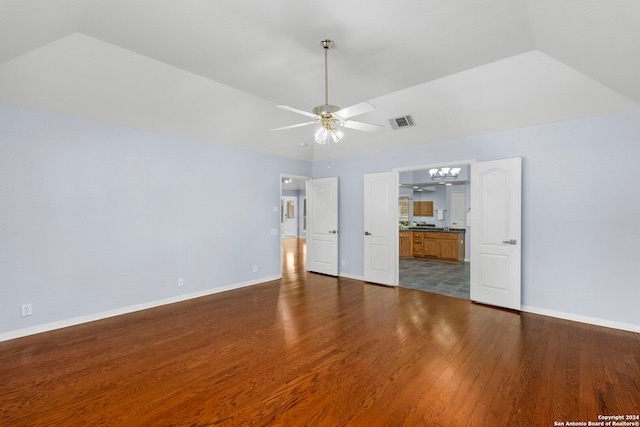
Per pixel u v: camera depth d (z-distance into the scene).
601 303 3.26
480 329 3.18
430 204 9.80
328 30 2.33
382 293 4.62
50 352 2.67
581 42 2.19
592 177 3.30
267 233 5.46
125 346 2.80
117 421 1.78
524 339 2.92
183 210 4.30
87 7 2.06
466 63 2.89
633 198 3.08
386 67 2.97
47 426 1.74
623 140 3.12
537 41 2.49
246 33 2.38
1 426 1.73
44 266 3.15
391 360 2.52
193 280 4.41
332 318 3.54
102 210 3.54
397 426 1.74
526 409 1.88
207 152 4.58
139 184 3.86
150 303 3.95
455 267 6.80
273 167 5.55
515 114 3.60
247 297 4.43
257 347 2.78
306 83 3.38
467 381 2.20
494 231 3.92
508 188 3.79
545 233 3.60
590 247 3.32
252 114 4.26
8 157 2.94
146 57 2.84
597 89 3.00
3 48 2.18
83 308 3.40
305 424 1.76
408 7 2.04
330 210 5.87
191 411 1.88
